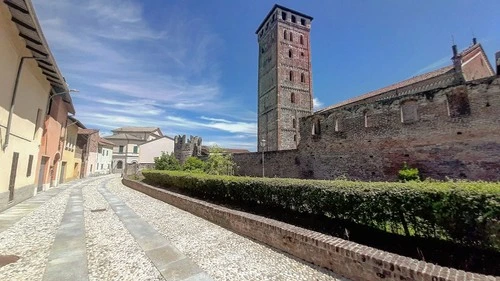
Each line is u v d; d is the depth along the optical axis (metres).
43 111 14.50
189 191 13.34
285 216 7.43
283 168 21.77
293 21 44.47
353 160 16.33
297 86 41.62
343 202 5.79
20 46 9.77
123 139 57.62
